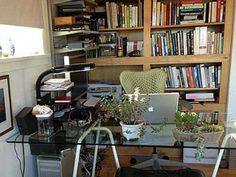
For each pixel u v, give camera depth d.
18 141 1.73
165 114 1.84
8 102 1.77
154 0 2.82
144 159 2.64
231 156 2.51
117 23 2.93
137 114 1.67
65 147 2.04
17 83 1.88
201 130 1.61
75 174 1.82
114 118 1.80
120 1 3.02
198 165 2.58
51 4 2.43
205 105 2.84
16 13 1.84
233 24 2.65
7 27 1.96
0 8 1.65
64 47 2.51
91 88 2.87
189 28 2.99
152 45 2.90
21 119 1.77
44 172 2.03
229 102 2.78
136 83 2.58
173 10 2.82
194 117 1.64
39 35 2.32
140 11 2.86
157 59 2.83
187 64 2.99
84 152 2.49
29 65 2.03
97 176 2.42
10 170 1.82
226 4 2.64
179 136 1.62
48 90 2.02
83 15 2.51
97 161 2.56
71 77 2.25
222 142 1.60
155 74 2.61
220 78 2.83
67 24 2.44
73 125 1.91
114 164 2.65
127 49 3.07
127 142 1.68
